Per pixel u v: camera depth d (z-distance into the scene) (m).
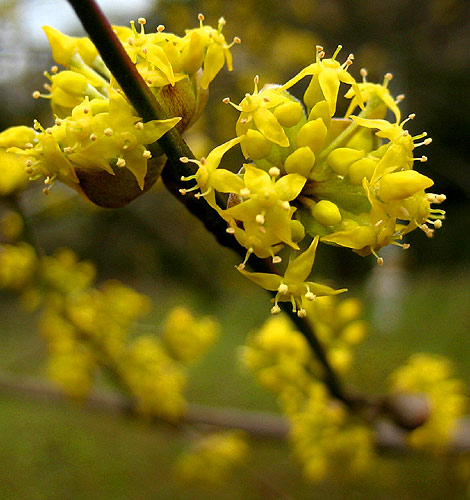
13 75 0.26
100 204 0.06
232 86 0.28
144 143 0.05
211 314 0.31
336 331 0.10
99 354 0.13
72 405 0.15
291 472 0.22
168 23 0.29
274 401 0.29
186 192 0.06
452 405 0.11
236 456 0.14
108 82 0.06
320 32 0.39
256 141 0.05
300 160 0.05
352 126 0.06
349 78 0.06
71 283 0.13
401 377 0.12
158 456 0.25
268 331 0.10
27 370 0.26
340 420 0.11
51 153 0.06
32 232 0.13
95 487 0.24
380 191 0.05
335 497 0.20
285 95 0.06
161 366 0.14
